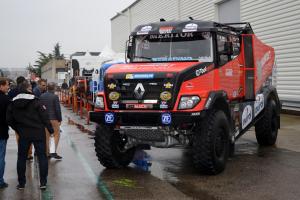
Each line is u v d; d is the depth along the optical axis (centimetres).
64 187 750
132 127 797
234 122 945
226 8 2352
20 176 740
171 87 770
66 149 1151
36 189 744
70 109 2794
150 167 900
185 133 812
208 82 817
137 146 874
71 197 689
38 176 844
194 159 797
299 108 1795
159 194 695
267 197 662
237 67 962
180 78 772
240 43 995
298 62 1778
